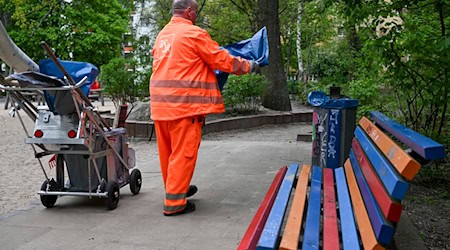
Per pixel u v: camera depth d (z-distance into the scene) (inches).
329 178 173.2
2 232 184.2
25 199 257.8
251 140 502.9
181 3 210.5
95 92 1019.3
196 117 202.4
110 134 219.8
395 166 102.2
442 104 255.9
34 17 870.4
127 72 687.1
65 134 199.5
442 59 242.1
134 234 179.5
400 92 297.4
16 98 198.8
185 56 200.1
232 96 663.8
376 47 263.0
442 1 236.5
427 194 239.8
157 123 209.0
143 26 1064.8
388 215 94.3
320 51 1227.2
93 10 1381.6
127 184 246.7
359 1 258.5
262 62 214.4
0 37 199.9
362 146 150.3
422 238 179.0
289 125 685.9
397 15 268.7
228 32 1089.4
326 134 228.4
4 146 491.5
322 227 127.8
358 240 105.4
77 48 1357.0
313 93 231.5
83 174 217.0
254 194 237.6
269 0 775.7
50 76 194.1
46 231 185.0
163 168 215.3
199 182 266.4
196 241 170.2
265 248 96.7
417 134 116.6
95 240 173.8
